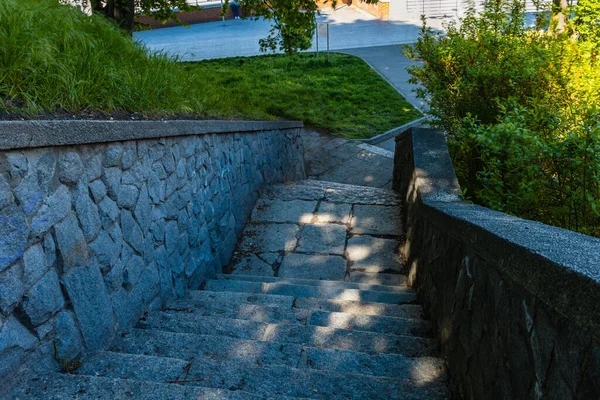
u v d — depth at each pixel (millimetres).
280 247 5434
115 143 2713
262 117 7453
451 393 2273
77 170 2307
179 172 3764
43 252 2018
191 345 2566
